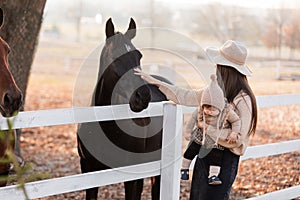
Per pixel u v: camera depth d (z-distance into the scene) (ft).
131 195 16.93
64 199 23.47
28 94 65.10
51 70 91.76
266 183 26.61
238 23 132.77
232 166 14.17
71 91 69.92
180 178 15.65
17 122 13.01
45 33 150.30
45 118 13.55
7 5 26.30
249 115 13.67
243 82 13.94
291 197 20.18
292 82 74.43
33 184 13.00
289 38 117.08
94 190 17.38
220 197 14.28
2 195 12.34
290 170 29.19
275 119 48.67
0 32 26.43
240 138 13.56
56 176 27.22
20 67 27.66
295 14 117.80
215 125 13.80
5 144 14.44
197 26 155.84
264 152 18.74
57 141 38.81
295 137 40.86
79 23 153.38
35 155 32.91
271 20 122.62
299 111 53.62
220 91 13.66
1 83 14.15
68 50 115.34
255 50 122.72
